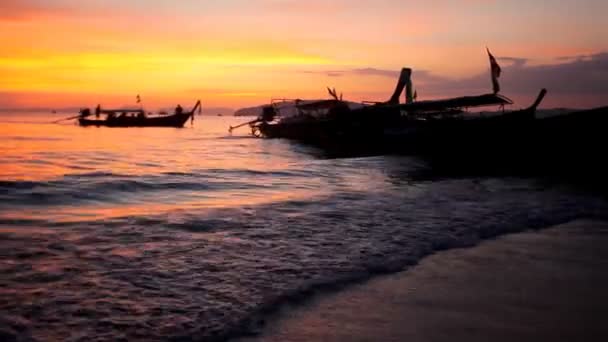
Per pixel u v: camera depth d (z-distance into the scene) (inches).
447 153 964.0
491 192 478.9
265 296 172.4
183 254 231.0
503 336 141.9
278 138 1724.9
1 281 183.5
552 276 201.2
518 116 821.9
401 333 144.2
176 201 419.5
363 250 242.8
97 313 154.0
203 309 159.3
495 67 918.4
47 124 3873.0
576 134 656.4
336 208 374.6
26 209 360.5
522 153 768.9
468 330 146.3
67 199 412.5
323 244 255.8
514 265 217.9
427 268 212.7
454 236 276.5
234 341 137.4
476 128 882.8
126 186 494.6
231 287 182.4
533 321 153.5
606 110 619.2
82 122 3026.6
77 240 256.1
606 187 520.7
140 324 146.3
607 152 606.5
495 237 276.5
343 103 1353.3
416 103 1053.8
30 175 567.5
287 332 144.2
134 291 176.1
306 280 191.5
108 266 208.2
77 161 815.7
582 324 151.1
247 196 455.5
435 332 144.9
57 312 154.0
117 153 1042.7
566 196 449.1
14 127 3083.2
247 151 1250.0
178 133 2466.8
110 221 310.0
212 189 504.4
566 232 290.2
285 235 277.0
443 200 420.8
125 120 2792.8
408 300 172.2
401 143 1096.2
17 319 147.1
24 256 220.8
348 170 729.0
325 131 1384.1
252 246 249.6
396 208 376.2
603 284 190.9
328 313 159.3
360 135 1232.8
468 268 212.5
